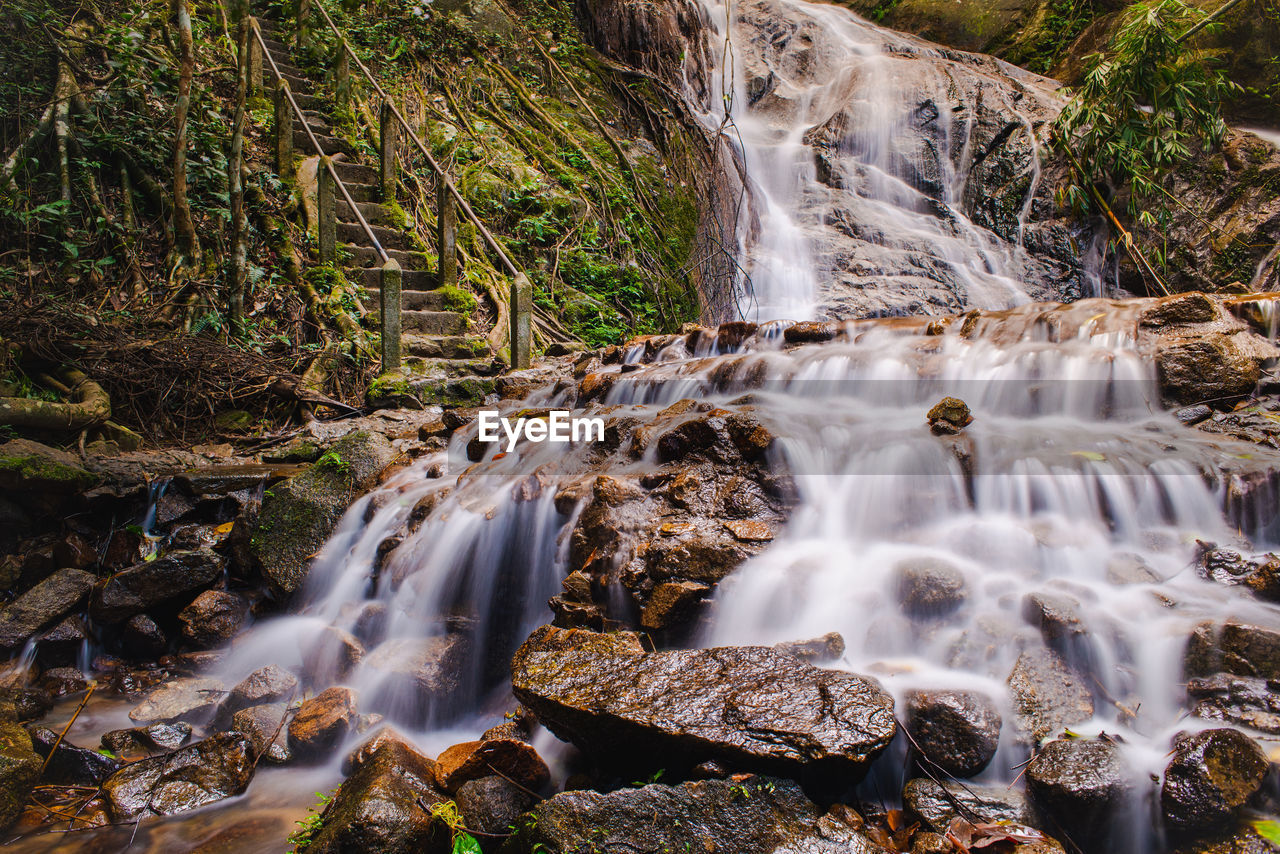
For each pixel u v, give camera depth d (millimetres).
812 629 2686
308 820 2379
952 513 3152
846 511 3197
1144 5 9469
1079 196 9891
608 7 12656
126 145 7531
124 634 3863
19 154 7039
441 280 8180
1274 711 2117
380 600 3721
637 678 2340
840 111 12211
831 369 4371
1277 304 3855
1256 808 1902
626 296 9086
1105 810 1903
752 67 13672
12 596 4117
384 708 3104
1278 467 2842
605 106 11656
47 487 4273
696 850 1879
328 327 7160
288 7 11078
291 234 7992
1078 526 2908
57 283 6668
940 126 11562
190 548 4223
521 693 2443
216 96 9297
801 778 2053
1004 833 1890
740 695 2203
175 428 5715
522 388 5934
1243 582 2539
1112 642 2361
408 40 11195
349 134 9672
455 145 9906
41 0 8266
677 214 10273
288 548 4043
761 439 3422
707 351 5566
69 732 3166
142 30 8992
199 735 3152
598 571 3109
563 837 1904
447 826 2156
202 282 6922
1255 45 10531
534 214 9453
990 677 2377
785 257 10672
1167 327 3891
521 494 3633
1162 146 9648
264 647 3732
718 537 3029
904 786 2133
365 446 4652
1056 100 11789
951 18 14648
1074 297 10250
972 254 10711
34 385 5449
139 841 2424
